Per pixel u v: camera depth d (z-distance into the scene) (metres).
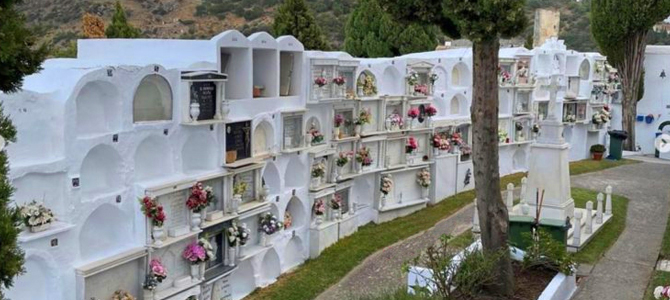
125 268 10.21
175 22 29.48
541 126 14.52
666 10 25.05
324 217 15.82
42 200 8.90
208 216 11.86
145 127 10.48
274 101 13.93
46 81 9.27
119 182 10.14
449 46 28.42
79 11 27.59
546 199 14.27
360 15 28.23
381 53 27.50
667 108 27.58
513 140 22.39
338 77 15.70
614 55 26.66
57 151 9.06
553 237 11.77
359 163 16.81
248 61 12.99
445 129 19.88
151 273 10.42
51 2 28.11
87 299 9.45
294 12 23.70
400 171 18.12
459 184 20.34
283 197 14.27
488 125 9.93
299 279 13.80
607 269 12.15
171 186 10.73
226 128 12.37
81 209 9.36
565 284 10.45
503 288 9.95
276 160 14.01
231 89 13.08
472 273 9.58
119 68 9.86
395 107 18.27
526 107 22.80
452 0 9.08
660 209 16.91
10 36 4.86
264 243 13.44
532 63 22.69
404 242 15.85
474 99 10.00
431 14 9.81
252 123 13.09
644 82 27.86
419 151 19.09
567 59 24.47
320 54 15.22
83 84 9.23
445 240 10.41
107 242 10.13
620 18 25.69
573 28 39.81
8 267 4.78
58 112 9.02
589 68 25.25
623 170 22.66
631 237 14.33
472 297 9.68
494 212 10.08
